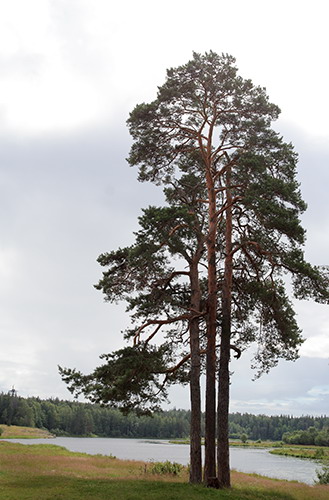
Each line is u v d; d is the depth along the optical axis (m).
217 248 21.17
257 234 17.84
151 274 19.16
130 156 20.80
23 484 16.83
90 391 17.84
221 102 19.91
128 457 55.69
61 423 157.00
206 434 17.36
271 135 19.47
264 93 19.62
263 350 20.09
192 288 20.03
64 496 14.17
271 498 16.02
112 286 19.58
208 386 17.72
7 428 122.25
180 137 20.91
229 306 19.11
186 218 18.47
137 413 18.73
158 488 15.94
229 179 20.34
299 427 196.00
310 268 17.58
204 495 14.73
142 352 18.27
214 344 18.11
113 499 13.88
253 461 63.81
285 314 18.91
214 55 19.36
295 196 17.67
